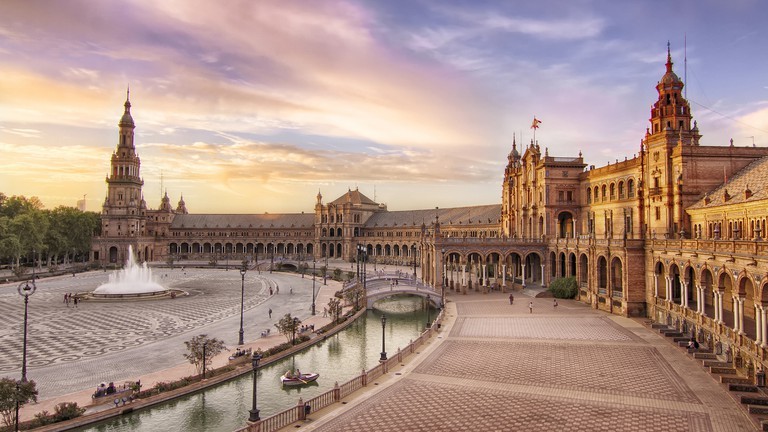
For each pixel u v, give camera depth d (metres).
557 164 115.56
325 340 72.75
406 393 44.69
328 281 147.25
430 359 55.50
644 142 89.12
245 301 106.94
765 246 44.25
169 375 52.72
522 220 128.50
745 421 37.81
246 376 54.81
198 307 98.94
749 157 79.50
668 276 70.19
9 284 137.12
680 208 79.00
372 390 45.50
